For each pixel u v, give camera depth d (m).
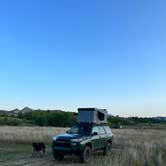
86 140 18.30
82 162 17.88
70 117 91.38
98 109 20.50
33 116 98.31
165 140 28.48
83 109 20.47
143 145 21.77
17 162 17.73
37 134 33.91
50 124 91.38
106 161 14.58
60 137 18.45
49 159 19.23
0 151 22.86
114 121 85.50
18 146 26.47
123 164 13.86
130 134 44.44
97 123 20.30
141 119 99.56
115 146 26.77
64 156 20.25
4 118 97.69
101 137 20.08
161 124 98.56
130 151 16.98
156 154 16.17
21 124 90.75
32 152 22.45
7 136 30.58
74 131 19.53
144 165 14.37
